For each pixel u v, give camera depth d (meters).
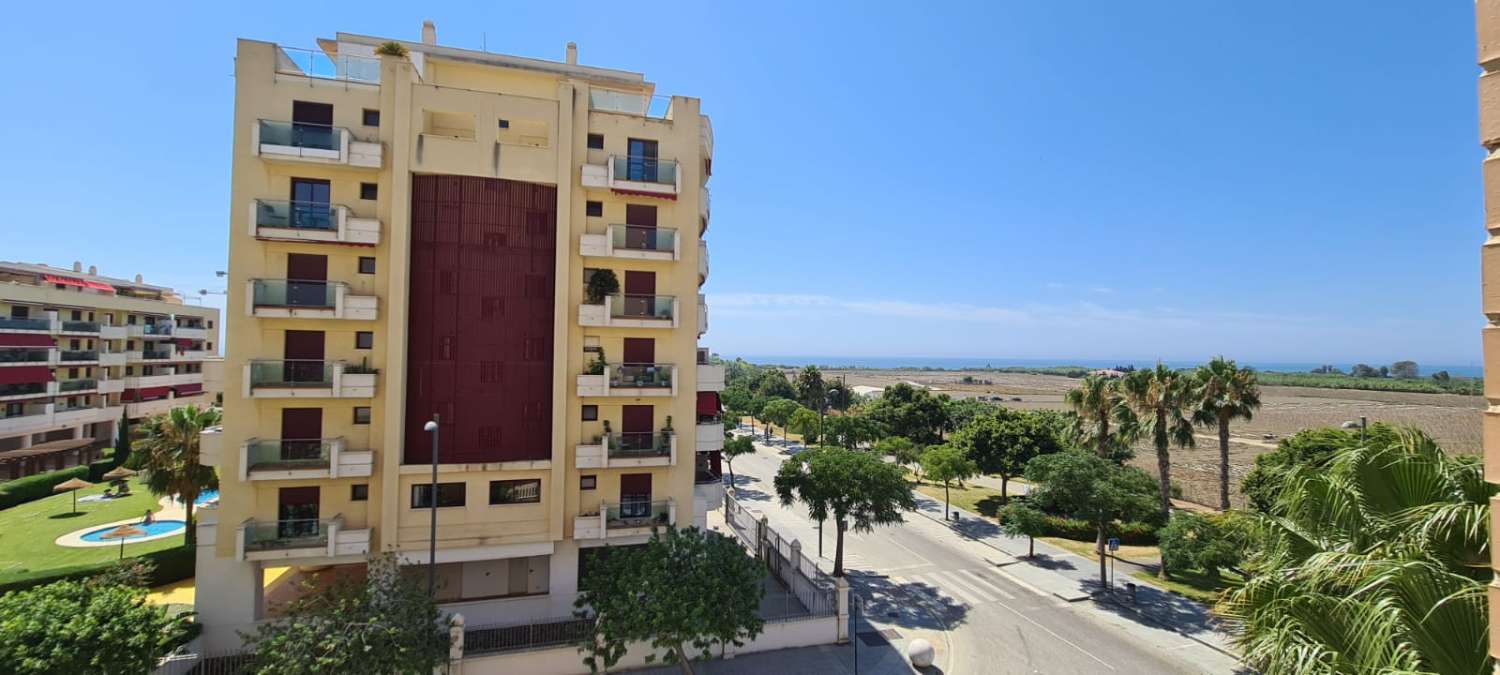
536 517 23.03
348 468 21.05
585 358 23.89
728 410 81.06
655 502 23.89
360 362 21.89
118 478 41.09
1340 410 117.44
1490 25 5.39
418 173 22.62
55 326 47.78
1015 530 31.05
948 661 21.28
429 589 19.05
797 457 29.69
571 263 23.67
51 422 47.19
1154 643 22.62
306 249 21.58
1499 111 5.25
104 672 14.02
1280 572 9.20
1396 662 6.86
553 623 22.41
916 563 31.80
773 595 25.69
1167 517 34.41
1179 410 34.91
